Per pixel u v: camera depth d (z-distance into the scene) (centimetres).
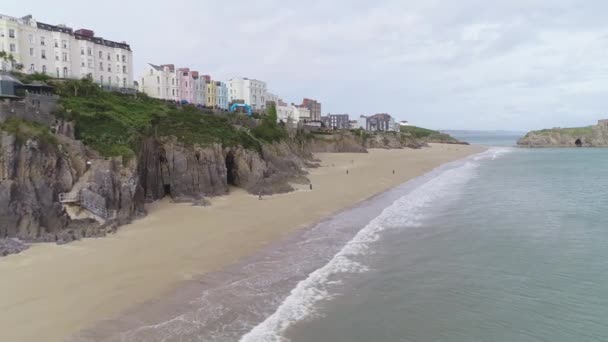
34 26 6425
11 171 2911
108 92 5406
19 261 2388
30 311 1772
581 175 6869
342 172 7044
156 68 9306
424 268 2297
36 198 2945
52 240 2775
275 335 1593
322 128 14025
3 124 3109
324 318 1728
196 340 1561
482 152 14538
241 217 3572
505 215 3600
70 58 6888
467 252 2572
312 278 2162
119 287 2036
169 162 4441
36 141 3095
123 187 3453
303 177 5759
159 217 3559
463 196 4641
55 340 1556
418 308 1814
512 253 2545
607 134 18862
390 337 1580
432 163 9281
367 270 2273
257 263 2400
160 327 1655
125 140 3925
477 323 1680
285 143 7669
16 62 5956
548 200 4356
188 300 1898
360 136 15300
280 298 1922
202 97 10894
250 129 6875
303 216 3634
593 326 1644
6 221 2767
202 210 3853
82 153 3441
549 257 2464
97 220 3136
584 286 2028
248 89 13400
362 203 4266
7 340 1547
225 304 1859
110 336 1588
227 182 5188
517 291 1978
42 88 4275
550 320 1698
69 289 2003
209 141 4806
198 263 2395
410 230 3120
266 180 5078
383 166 8219
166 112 5381
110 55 7662
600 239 2834
